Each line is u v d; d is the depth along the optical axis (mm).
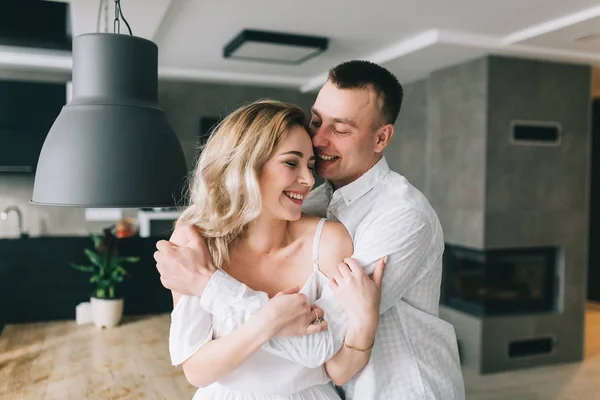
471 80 4668
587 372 4602
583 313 4934
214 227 1295
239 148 1243
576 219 4871
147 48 1618
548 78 4707
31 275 4324
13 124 5625
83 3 3145
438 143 5105
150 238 4410
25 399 2469
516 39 4145
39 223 6105
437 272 1533
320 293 1372
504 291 4719
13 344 3314
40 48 5203
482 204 4547
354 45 4582
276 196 1268
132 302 4359
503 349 4652
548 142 4738
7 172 5625
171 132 1650
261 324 1212
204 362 1269
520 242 4668
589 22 3619
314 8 3594
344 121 1425
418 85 5809
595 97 6883
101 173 1489
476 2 3412
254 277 1368
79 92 1592
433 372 1481
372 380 1394
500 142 4562
